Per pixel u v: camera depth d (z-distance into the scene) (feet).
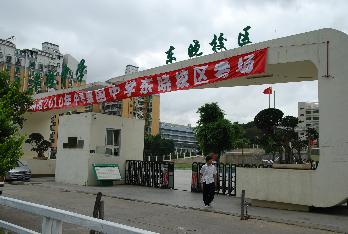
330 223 30.63
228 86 53.01
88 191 53.42
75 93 65.16
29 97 30.27
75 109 80.23
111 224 8.93
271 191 39.14
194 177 54.44
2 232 14.67
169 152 277.23
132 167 66.13
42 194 49.93
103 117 65.82
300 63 39.93
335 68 36.55
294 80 49.49
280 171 38.81
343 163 35.40
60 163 68.23
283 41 39.70
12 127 23.22
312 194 36.42
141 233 8.04
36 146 87.86
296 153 45.29
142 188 59.31
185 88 47.57
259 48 41.42
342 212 36.70
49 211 11.12
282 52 39.63
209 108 126.62
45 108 71.77
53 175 84.58
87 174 62.75
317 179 36.35
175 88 48.78
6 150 21.88
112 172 64.13
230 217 34.04
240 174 42.19
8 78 29.04
